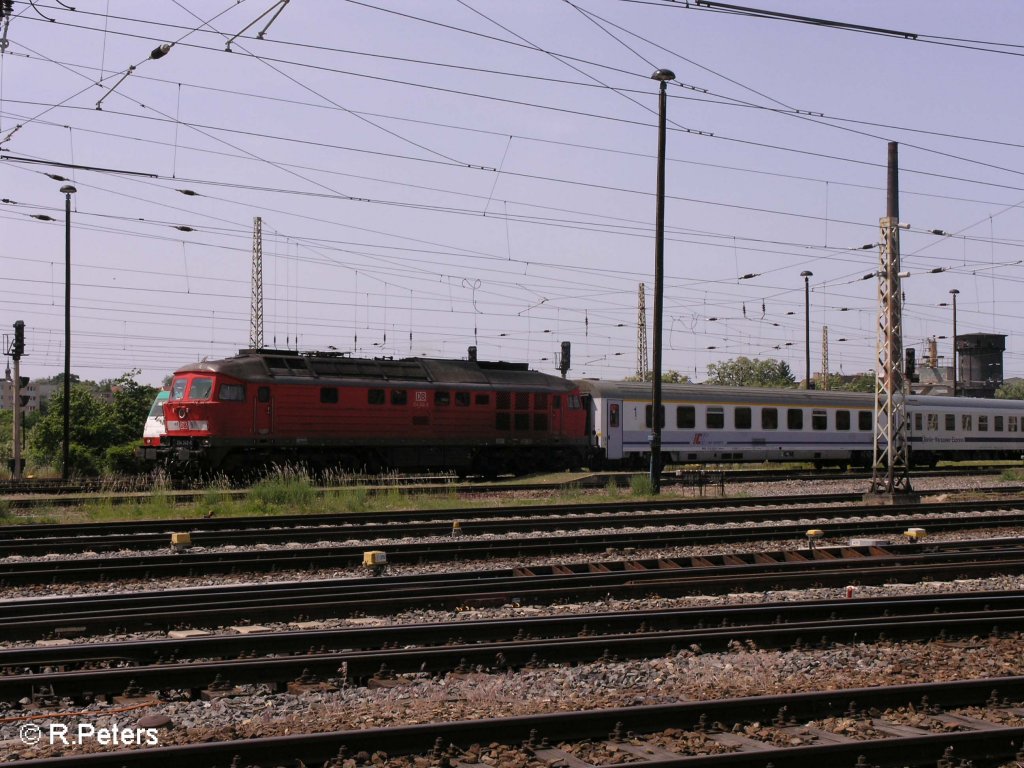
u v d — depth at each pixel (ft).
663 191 89.25
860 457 143.54
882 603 37.42
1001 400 159.33
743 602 40.88
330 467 103.45
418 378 109.81
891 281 84.69
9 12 53.98
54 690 26.23
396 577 43.45
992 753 22.35
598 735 23.41
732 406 131.75
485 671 29.25
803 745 22.93
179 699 26.48
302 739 21.52
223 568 47.70
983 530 67.26
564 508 75.61
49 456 156.46
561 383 121.90
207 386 96.27
